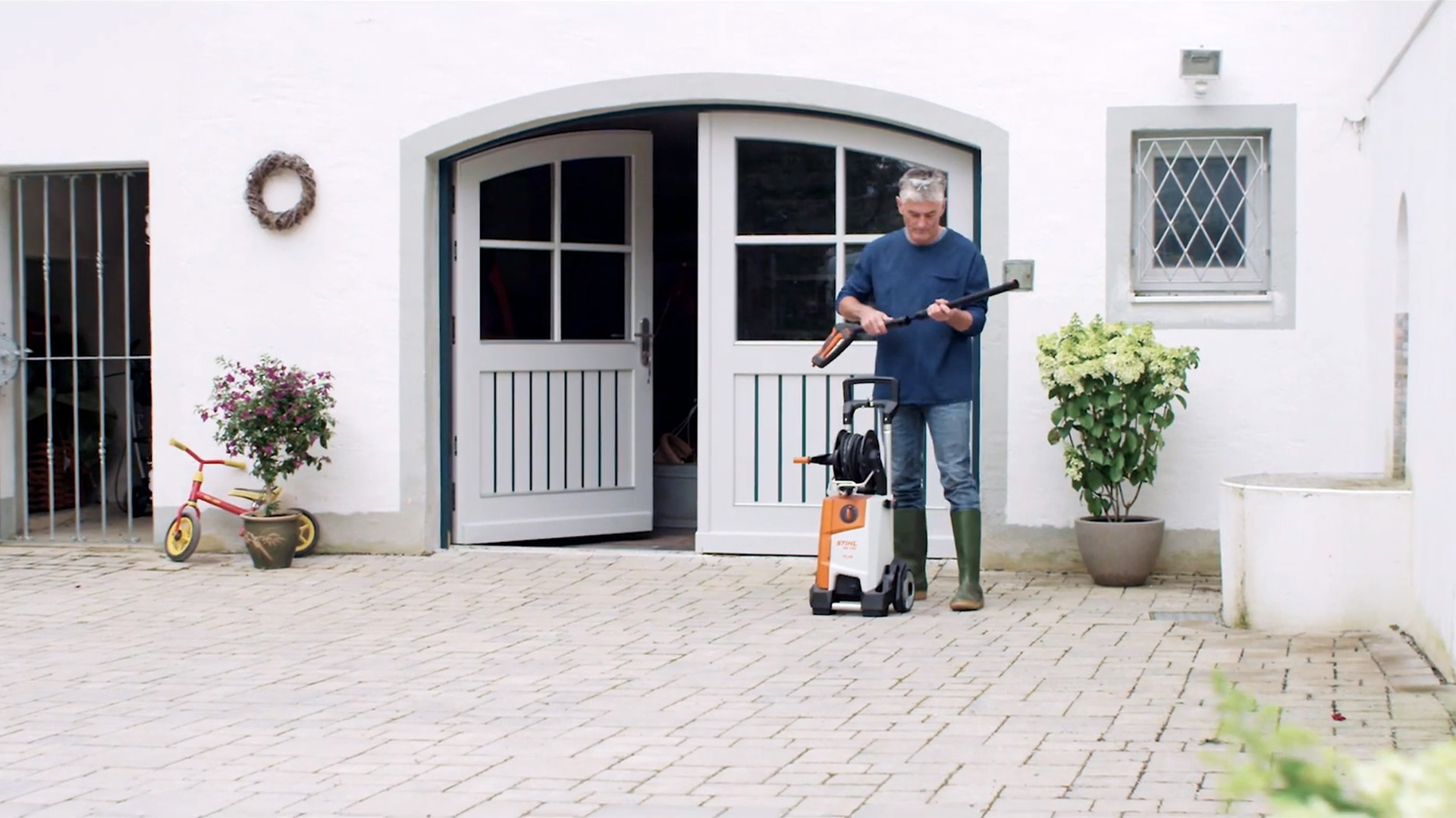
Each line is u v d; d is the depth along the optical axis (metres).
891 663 5.93
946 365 6.98
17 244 9.47
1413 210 6.37
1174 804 4.18
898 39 8.05
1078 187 7.90
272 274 8.71
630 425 9.34
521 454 8.99
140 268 10.73
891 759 4.66
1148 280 7.95
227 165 8.74
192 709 5.38
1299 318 7.76
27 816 4.24
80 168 9.05
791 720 5.12
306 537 8.62
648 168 9.29
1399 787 1.86
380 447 8.65
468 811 4.23
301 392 8.31
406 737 4.98
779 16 8.17
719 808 4.21
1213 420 7.84
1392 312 6.97
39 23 8.91
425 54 8.54
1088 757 4.64
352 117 8.62
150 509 10.54
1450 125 5.54
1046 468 7.98
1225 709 2.27
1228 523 6.59
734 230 8.45
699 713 5.24
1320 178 7.72
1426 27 6.12
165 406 8.84
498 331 8.93
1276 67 7.73
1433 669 5.61
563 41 8.41
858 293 7.20
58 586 7.86
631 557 8.53
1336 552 6.31
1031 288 7.94
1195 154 7.91
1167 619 6.76
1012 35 7.93
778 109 8.33
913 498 7.21
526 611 7.08
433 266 8.67
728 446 8.52
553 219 9.05
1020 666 5.84
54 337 10.42
